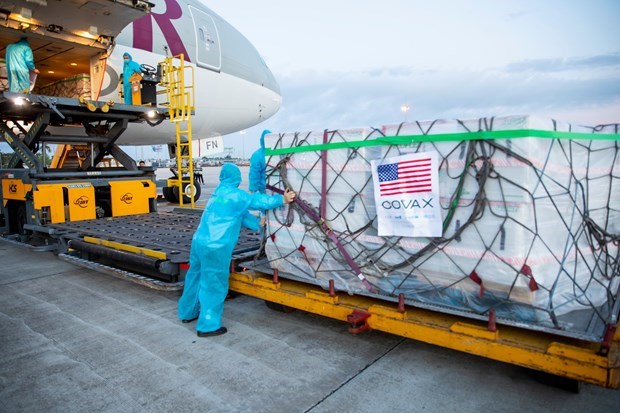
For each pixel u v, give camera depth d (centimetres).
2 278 531
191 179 946
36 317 391
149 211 802
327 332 351
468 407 240
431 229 266
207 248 332
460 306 273
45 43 790
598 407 238
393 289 300
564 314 261
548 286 247
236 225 342
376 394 255
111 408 244
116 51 905
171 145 1342
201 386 266
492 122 237
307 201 330
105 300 440
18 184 688
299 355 309
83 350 320
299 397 253
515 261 236
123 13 722
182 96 907
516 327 268
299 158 332
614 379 212
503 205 238
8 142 730
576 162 260
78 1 675
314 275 344
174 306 421
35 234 664
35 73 706
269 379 274
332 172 312
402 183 275
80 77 924
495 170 239
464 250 256
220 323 347
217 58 1163
